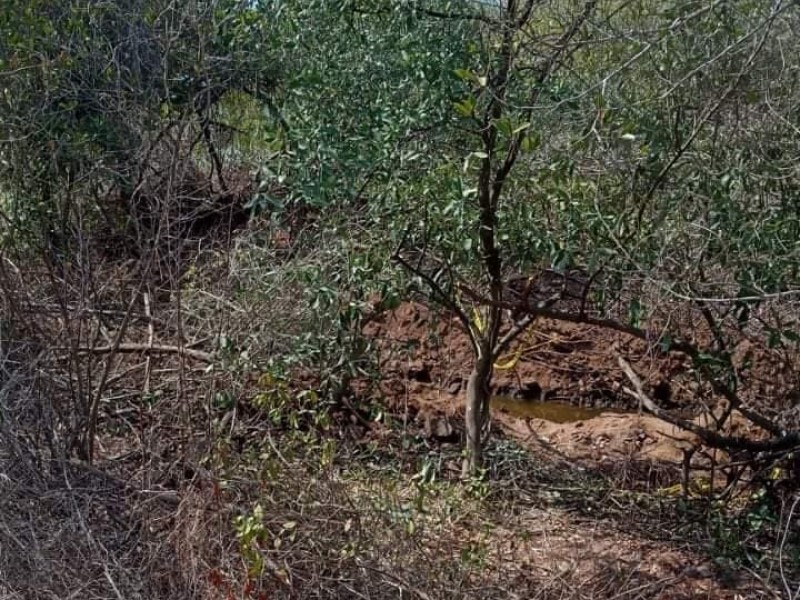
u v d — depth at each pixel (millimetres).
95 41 5723
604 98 4219
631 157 4543
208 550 4160
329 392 5297
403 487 5219
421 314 7621
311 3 4898
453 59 4621
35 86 5488
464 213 4590
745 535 5238
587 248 4742
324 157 4688
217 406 4801
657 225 4598
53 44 5457
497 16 4691
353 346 5109
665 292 4719
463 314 5469
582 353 8250
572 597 4355
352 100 4863
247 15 5277
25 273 5176
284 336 4895
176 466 4680
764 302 4855
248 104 6367
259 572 3805
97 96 5500
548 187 4660
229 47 5629
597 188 4594
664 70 4488
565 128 4613
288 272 4945
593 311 5531
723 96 4258
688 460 5539
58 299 4883
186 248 5918
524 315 5879
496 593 4367
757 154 4602
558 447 6711
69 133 5359
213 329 5117
